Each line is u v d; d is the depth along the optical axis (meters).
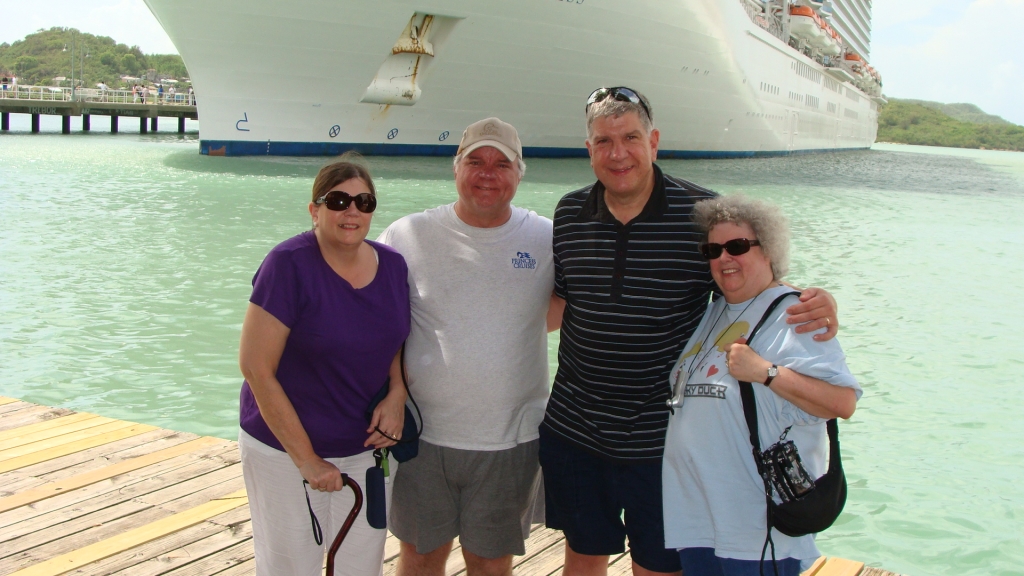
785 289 2.03
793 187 22.48
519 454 2.50
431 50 19.70
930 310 8.59
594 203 2.33
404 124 21.33
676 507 2.11
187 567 2.80
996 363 6.72
